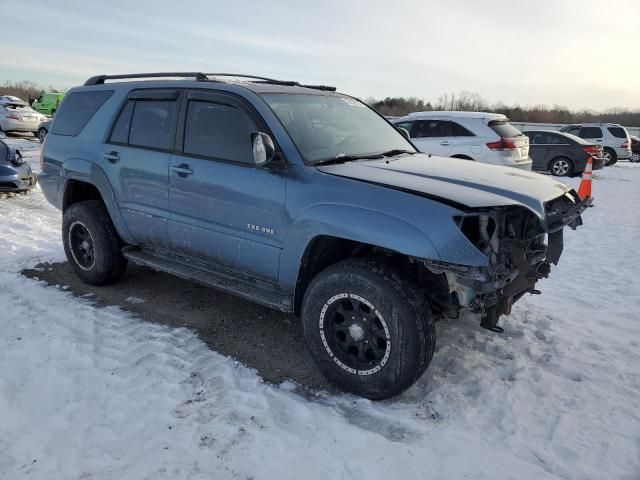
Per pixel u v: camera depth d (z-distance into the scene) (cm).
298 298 351
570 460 269
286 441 277
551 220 332
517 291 329
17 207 841
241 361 367
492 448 276
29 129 2203
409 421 297
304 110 393
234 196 365
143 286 502
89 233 479
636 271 585
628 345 396
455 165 385
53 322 412
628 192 1276
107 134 466
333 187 322
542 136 1605
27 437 275
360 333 316
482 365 362
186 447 271
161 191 416
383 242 293
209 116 393
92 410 300
